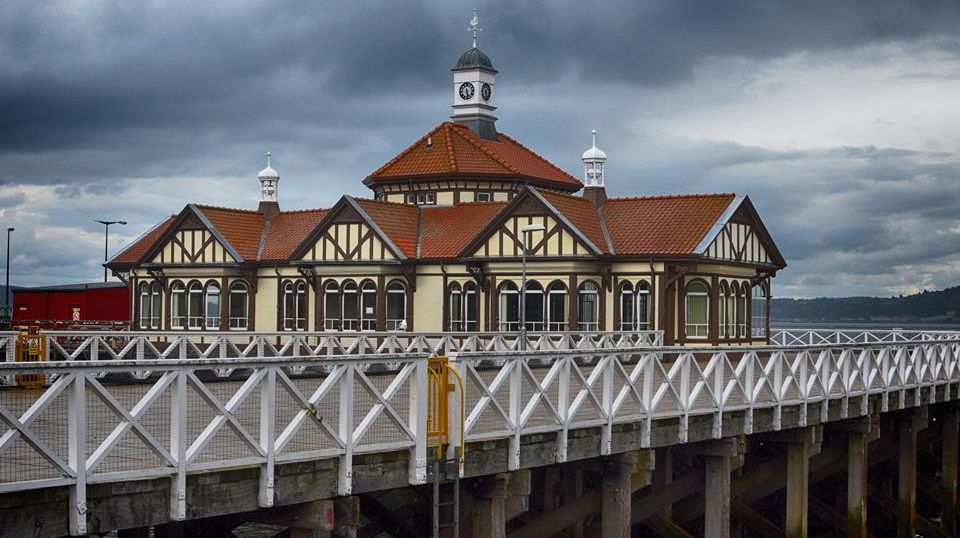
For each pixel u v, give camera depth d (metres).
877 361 25.39
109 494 10.94
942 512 31.12
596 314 38.06
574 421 16.34
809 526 29.94
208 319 44.41
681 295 37.59
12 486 10.11
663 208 39.34
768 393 21.89
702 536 26.42
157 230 49.00
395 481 13.71
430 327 40.38
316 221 44.69
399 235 41.28
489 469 15.01
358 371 13.13
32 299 52.09
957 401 31.11
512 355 15.16
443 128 47.56
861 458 25.38
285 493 12.47
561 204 38.75
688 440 18.69
